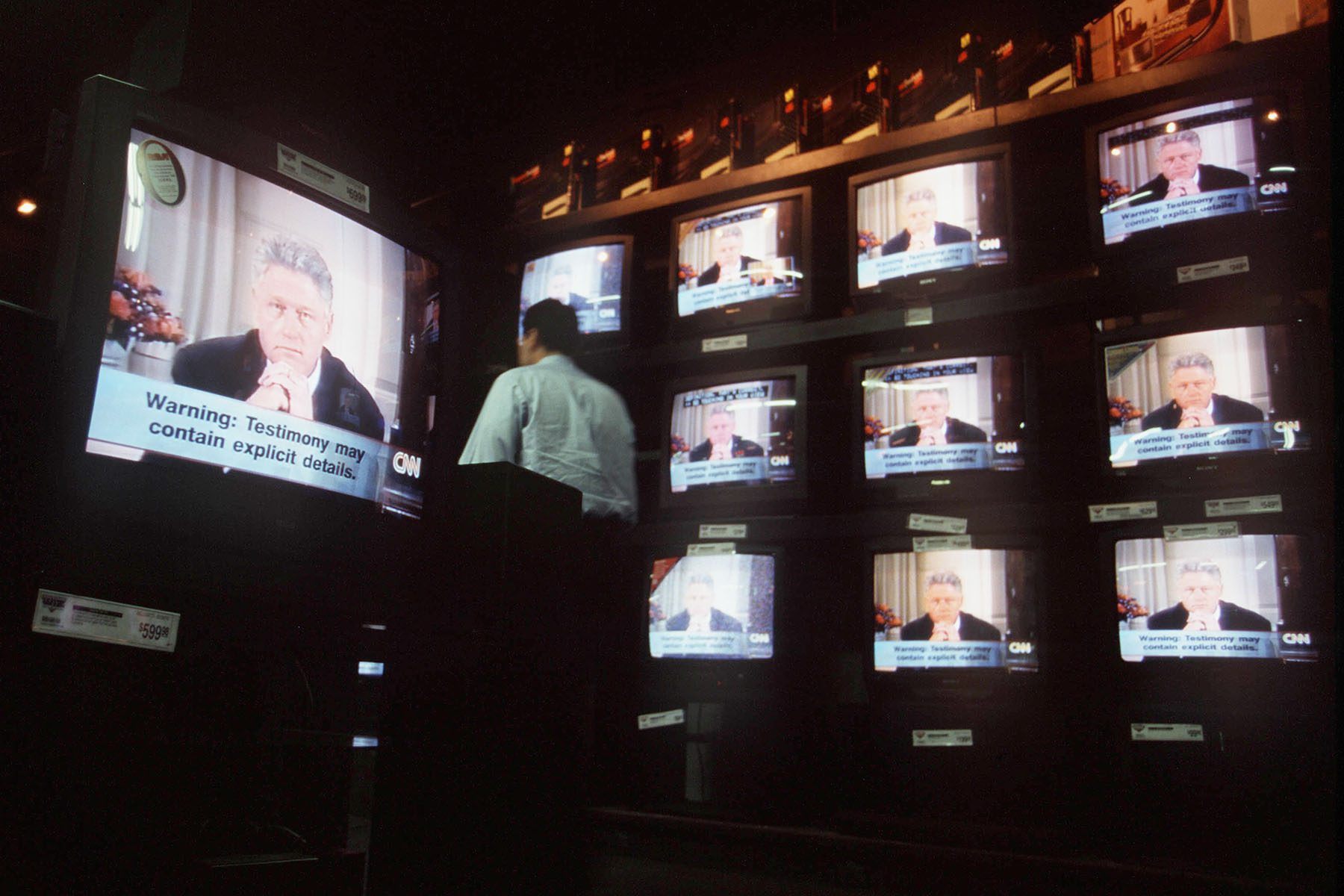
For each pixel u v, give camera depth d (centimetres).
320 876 135
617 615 305
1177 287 255
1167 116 255
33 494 105
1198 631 230
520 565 156
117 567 111
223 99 189
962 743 246
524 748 154
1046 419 309
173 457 121
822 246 336
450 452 163
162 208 124
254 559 125
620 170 387
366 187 153
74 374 111
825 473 320
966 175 281
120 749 128
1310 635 218
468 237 368
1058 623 279
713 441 301
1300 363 231
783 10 402
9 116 204
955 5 349
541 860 157
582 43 414
